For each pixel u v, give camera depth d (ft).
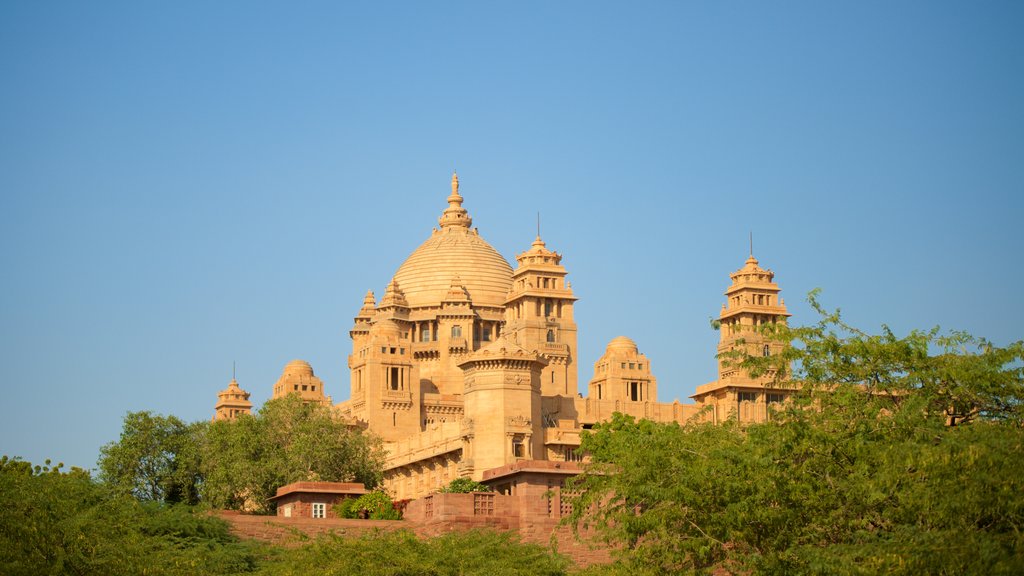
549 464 442.09
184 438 631.97
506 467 446.19
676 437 337.31
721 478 295.48
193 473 625.41
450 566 348.79
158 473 621.31
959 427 267.39
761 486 286.46
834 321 297.74
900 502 263.29
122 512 365.20
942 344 290.56
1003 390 278.87
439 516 425.69
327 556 351.25
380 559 347.56
